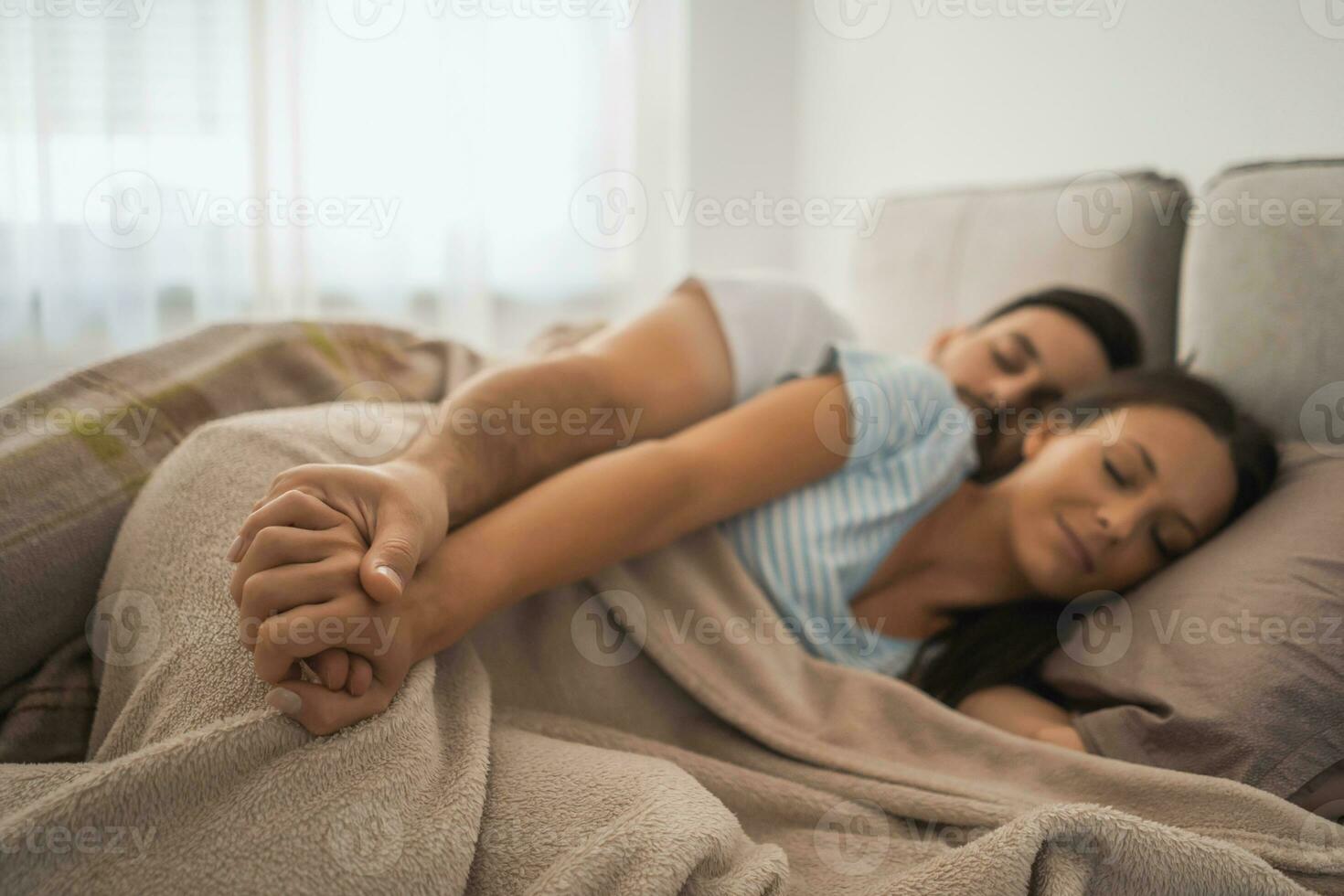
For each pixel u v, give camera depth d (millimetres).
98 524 638
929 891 454
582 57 2078
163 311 1879
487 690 568
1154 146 1183
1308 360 807
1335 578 653
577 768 500
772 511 792
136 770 410
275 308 1899
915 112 1737
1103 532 758
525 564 595
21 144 1740
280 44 1861
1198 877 463
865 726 662
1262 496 789
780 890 458
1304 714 616
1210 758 626
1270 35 995
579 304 2164
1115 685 708
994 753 633
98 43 1758
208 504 585
